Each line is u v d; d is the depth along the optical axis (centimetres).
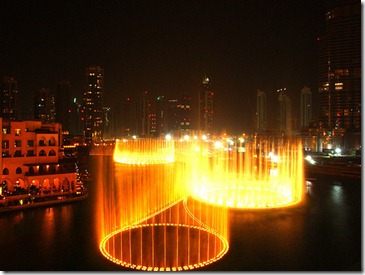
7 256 3722
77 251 3847
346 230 4553
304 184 8150
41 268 3419
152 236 4344
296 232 4478
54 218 5141
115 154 16288
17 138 6688
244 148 18112
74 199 6234
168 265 3444
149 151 16288
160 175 9800
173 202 6197
